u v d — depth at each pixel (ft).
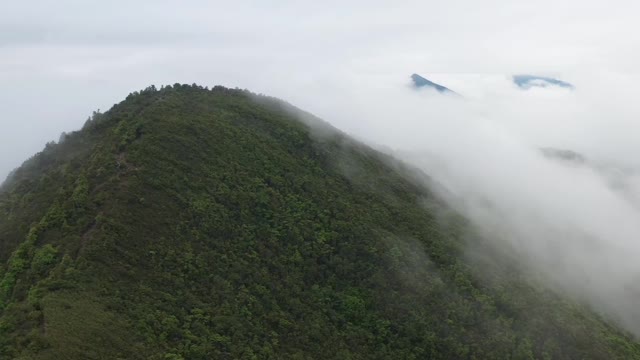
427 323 329.93
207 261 299.38
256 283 308.19
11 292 252.01
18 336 219.61
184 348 249.75
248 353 266.57
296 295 316.81
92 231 275.59
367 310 328.49
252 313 290.35
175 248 293.64
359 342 309.01
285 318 298.97
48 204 305.94
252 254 321.52
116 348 228.63
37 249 266.98
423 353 316.81
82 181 304.71
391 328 323.98
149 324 249.96
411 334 322.14
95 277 253.24
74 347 217.77
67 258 255.50
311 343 294.25
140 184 311.27
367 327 319.88
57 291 238.89
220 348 263.08
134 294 258.37
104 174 312.50
